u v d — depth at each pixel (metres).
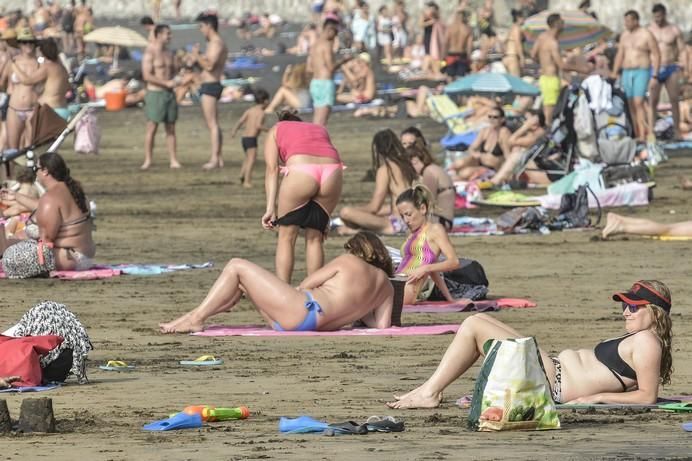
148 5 184.88
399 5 139.25
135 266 38.31
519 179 57.28
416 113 95.25
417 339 27.00
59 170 37.03
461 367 19.58
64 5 178.88
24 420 17.47
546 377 18.00
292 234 30.95
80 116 45.44
